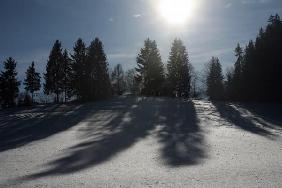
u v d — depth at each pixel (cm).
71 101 9038
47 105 7669
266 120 4269
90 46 9394
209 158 1869
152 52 9806
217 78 10988
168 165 1689
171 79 9894
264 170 1517
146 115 4916
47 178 1427
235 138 2730
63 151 2194
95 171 1562
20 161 1856
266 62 7925
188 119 4403
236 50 10275
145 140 2691
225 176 1413
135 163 1756
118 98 8694
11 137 3150
